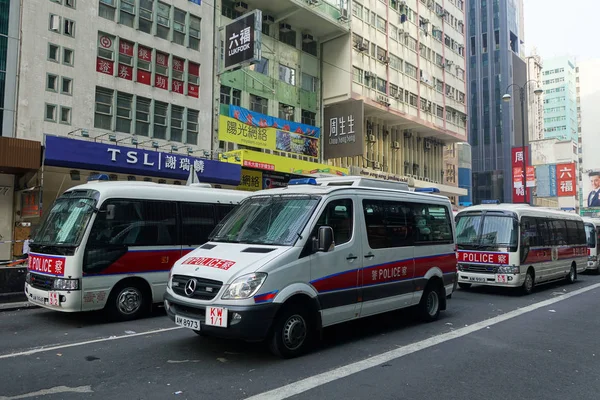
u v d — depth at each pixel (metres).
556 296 12.27
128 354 5.98
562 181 42.00
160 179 19.55
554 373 5.47
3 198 17.45
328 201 6.40
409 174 37.31
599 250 20.73
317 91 29.55
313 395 4.55
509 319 8.75
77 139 16.61
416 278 7.91
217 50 23.39
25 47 16.97
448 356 6.07
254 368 5.38
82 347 6.38
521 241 12.22
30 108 16.95
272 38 26.59
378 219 7.25
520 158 34.09
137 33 20.25
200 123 22.42
